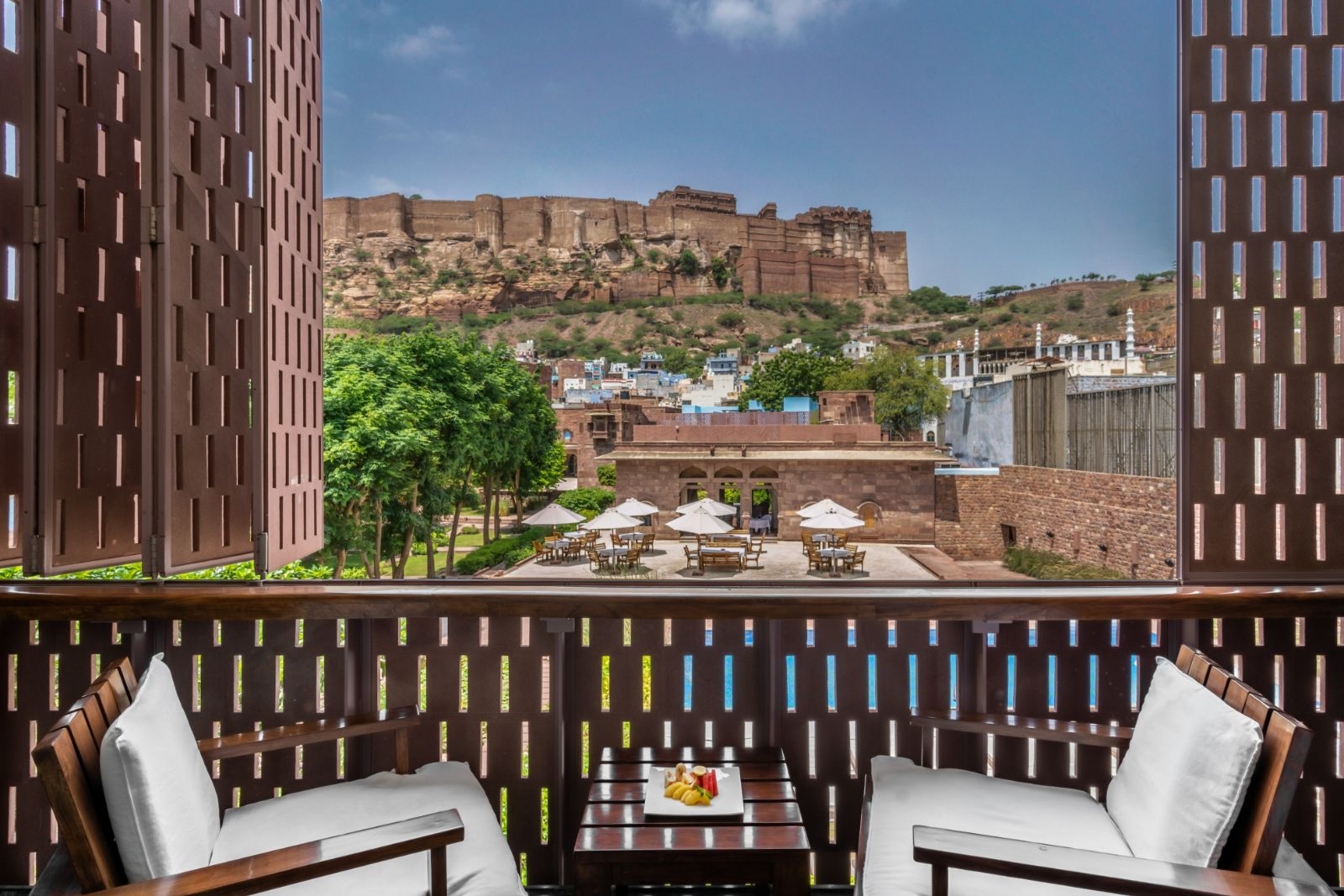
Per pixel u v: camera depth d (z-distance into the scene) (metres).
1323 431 2.58
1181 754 1.76
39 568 2.40
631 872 1.89
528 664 2.51
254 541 2.63
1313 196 2.60
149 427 2.37
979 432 43.31
